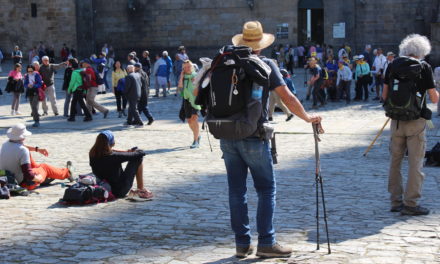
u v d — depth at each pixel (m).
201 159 12.97
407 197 7.91
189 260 6.17
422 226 7.38
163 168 11.95
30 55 46.22
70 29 49.81
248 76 5.61
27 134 9.91
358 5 45.94
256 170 5.89
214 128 5.69
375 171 11.20
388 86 7.82
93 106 20.92
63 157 13.60
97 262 6.18
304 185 10.03
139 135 17.00
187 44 48.91
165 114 22.23
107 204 8.90
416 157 7.80
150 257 6.30
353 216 7.93
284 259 6.09
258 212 6.04
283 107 19.14
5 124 20.14
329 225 7.49
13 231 7.46
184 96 14.39
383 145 14.38
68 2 49.59
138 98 18.77
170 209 8.52
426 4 44.78
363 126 17.98
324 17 46.19
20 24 50.38
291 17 46.59
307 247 6.54
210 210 8.44
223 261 6.09
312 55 24.81
